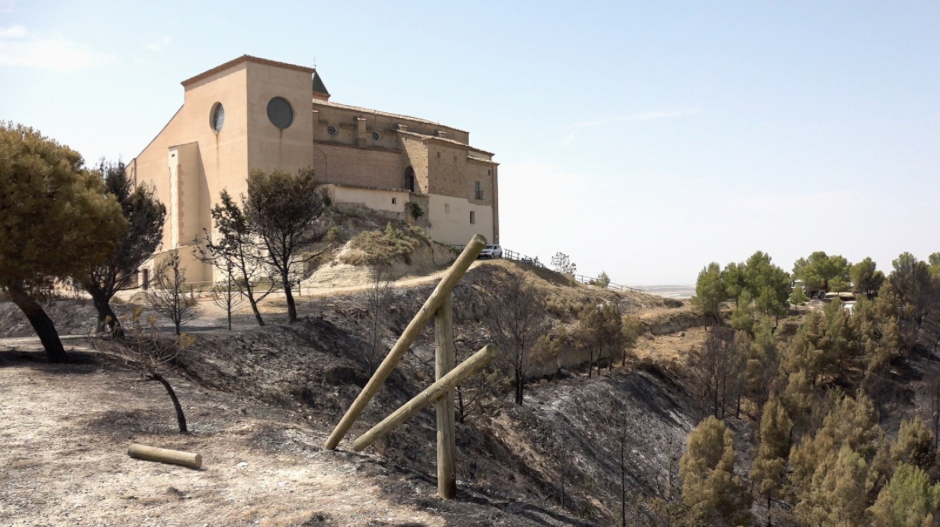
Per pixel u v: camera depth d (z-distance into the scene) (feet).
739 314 274.36
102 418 60.49
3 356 87.35
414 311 169.07
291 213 129.39
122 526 38.17
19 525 37.40
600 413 158.61
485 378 112.27
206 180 221.46
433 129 277.85
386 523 40.88
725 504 119.75
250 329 116.57
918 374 258.57
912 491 136.15
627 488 126.93
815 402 187.21
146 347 70.08
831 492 132.57
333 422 88.63
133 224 115.75
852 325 246.47
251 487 46.14
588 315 193.57
